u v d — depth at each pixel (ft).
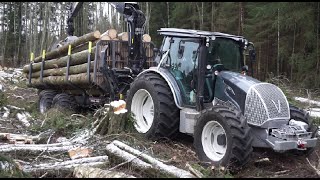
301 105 36.14
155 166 17.61
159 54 24.94
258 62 73.92
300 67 57.72
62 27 123.85
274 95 19.48
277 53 68.59
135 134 23.15
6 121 31.30
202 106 21.31
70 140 23.97
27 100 45.70
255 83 19.97
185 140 23.95
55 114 29.04
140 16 30.66
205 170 17.75
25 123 29.55
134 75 30.19
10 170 16.97
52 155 20.93
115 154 19.04
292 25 59.41
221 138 19.10
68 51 33.94
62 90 37.19
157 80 23.35
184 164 19.20
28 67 43.42
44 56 39.19
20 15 125.90
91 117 28.25
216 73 21.50
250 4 78.89
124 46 30.96
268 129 18.85
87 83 30.50
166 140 22.97
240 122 17.93
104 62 29.35
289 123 19.45
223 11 82.74
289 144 18.19
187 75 22.52
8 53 123.34
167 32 23.89
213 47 22.30
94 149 21.74
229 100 20.54
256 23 73.26
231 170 17.80
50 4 122.72
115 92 29.45
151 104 24.45
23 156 20.63
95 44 31.01
